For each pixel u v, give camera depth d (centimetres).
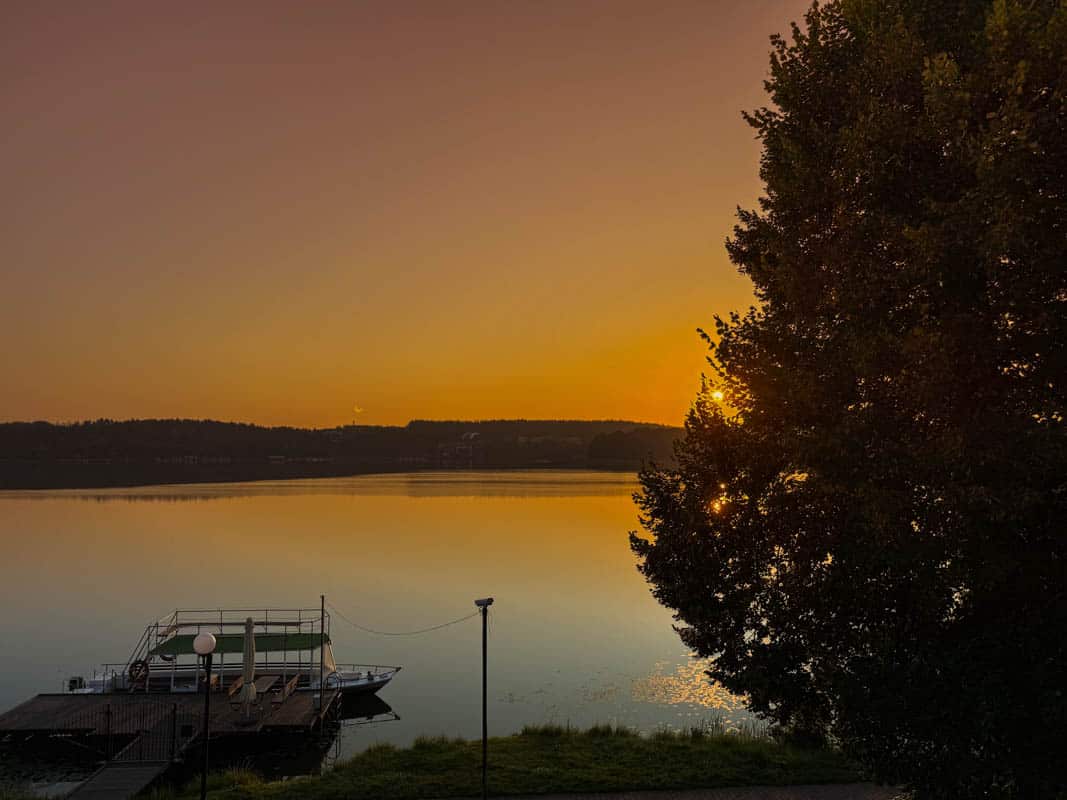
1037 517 1238
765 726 3084
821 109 1537
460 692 4000
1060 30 1141
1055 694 1159
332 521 12825
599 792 1878
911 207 1330
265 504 16212
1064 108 1193
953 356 1224
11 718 3281
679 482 1812
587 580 7294
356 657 4753
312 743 3325
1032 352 1251
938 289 1247
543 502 17050
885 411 1330
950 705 1258
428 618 5756
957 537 1243
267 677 4022
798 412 1455
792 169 1502
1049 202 1196
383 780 1981
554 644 4916
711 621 1658
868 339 1309
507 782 1939
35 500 16762
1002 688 1220
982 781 1264
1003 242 1095
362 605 6225
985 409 1245
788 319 1577
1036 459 1142
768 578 1655
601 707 3609
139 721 3259
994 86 1225
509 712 3594
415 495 19275
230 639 4031
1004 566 1184
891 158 1310
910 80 1328
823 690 1539
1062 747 1206
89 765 3052
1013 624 1277
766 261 1633
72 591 6862
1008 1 1241
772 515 1600
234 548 9588
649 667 4312
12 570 7969
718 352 1688
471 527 11981
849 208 1408
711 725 3216
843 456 1329
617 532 11300
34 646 5022
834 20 1551
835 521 1466
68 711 3388
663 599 1769
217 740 3188
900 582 1397
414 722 3569
